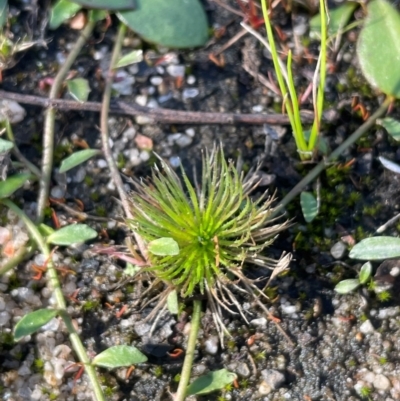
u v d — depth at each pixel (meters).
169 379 0.18
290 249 0.19
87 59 0.20
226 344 0.18
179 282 0.17
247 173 0.19
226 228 0.18
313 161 0.19
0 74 0.19
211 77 0.20
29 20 0.20
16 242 0.19
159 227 0.18
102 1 0.19
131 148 0.19
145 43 0.20
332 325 0.19
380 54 0.19
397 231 0.19
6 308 0.18
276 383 0.18
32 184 0.19
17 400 0.18
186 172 0.19
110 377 0.18
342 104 0.20
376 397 0.18
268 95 0.20
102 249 0.19
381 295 0.19
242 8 0.20
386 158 0.19
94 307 0.19
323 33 0.17
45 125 0.19
